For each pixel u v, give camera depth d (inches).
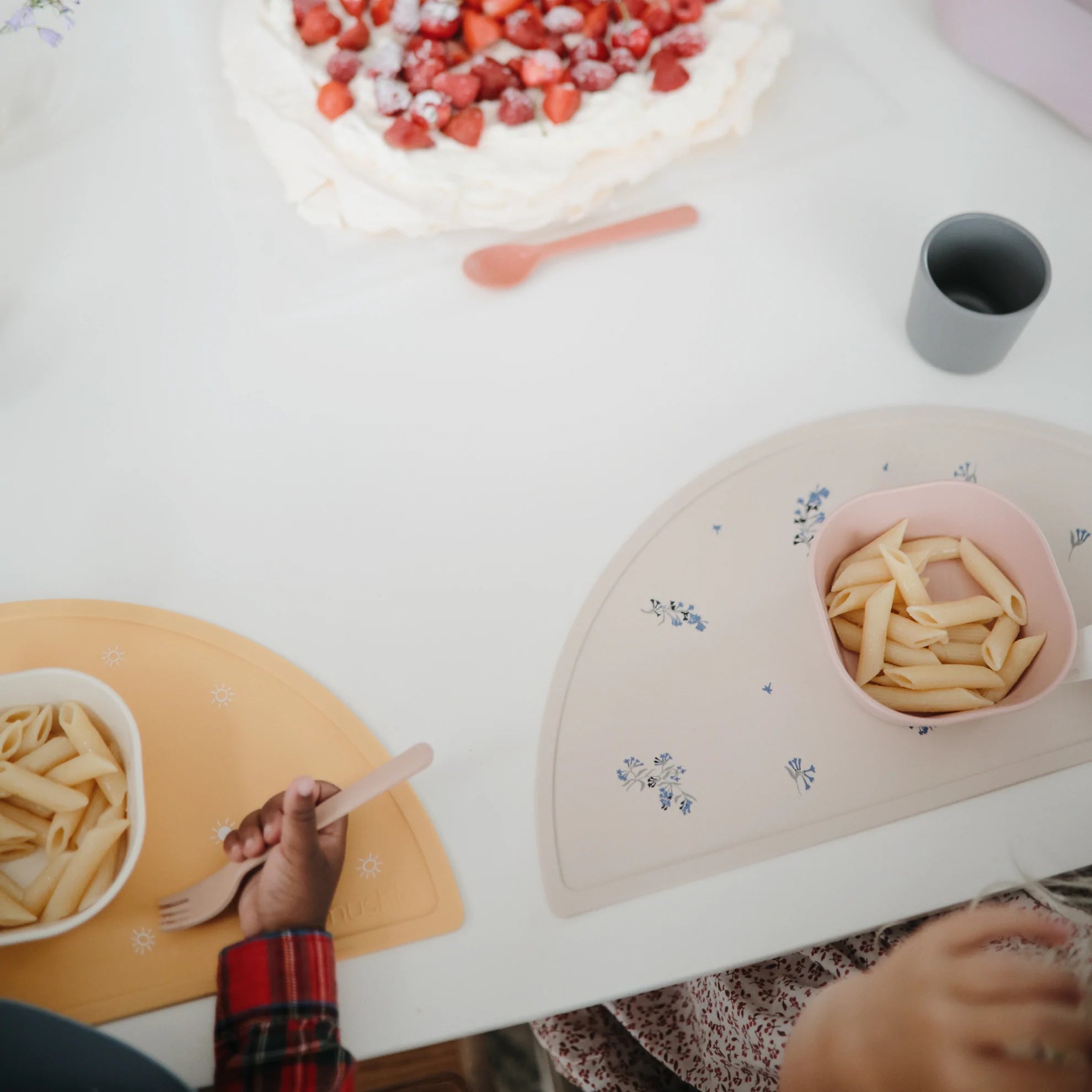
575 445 34.1
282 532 33.2
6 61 41.1
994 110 39.2
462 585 32.1
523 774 29.5
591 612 31.4
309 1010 26.0
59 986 27.1
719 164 38.6
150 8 42.0
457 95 36.5
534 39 37.6
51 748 28.0
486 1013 27.0
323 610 31.9
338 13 39.3
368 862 28.5
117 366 36.1
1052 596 28.7
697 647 30.8
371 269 37.2
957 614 29.0
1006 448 33.2
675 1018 37.2
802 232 37.4
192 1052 26.7
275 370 35.9
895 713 27.7
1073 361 34.7
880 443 33.5
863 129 38.9
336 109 36.8
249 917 27.3
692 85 37.0
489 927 27.8
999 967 18.4
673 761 29.4
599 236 37.0
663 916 27.8
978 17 38.1
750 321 36.0
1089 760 28.8
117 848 28.0
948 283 34.4
